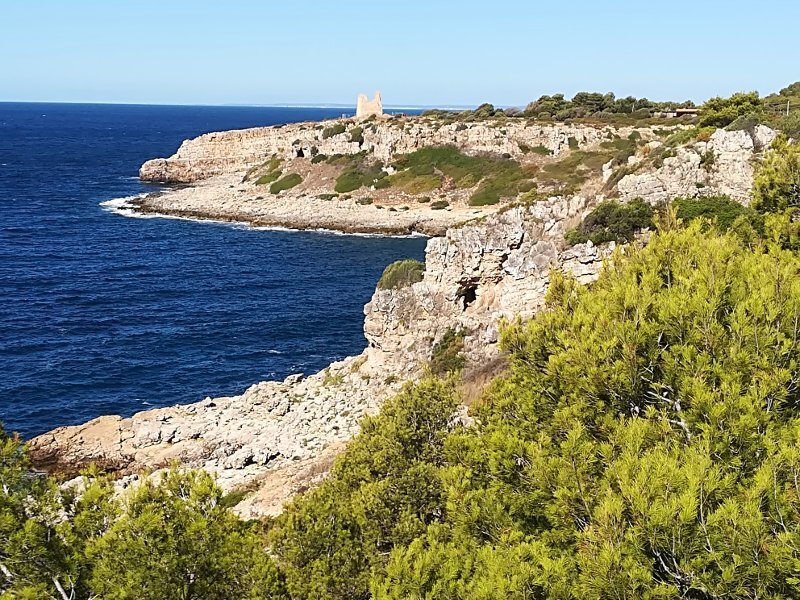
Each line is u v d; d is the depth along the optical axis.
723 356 13.03
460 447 15.68
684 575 10.19
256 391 44.91
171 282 77.44
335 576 15.52
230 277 80.69
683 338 13.62
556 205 39.84
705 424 11.78
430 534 14.06
